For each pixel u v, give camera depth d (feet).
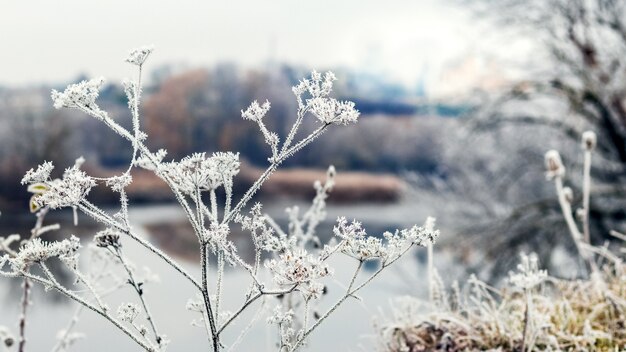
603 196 37.22
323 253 5.70
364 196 145.07
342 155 170.91
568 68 38.93
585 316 10.71
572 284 12.00
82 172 5.44
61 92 5.18
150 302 35.96
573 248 36.88
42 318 38.11
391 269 33.24
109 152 165.07
